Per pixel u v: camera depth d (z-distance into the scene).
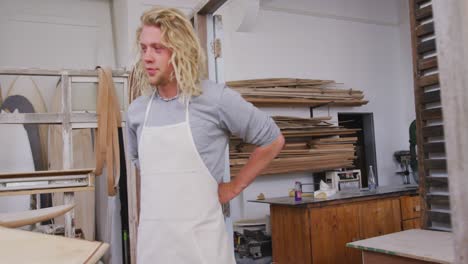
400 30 6.63
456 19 0.63
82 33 4.21
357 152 6.25
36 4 4.02
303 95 5.18
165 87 1.47
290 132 4.98
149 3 4.19
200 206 1.41
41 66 3.98
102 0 4.35
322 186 4.36
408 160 6.13
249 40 5.25
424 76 2.42
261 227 4.71
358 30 6.25
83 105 2.46
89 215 3.11
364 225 4.05
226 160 2.28
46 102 3.71
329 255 3.73
